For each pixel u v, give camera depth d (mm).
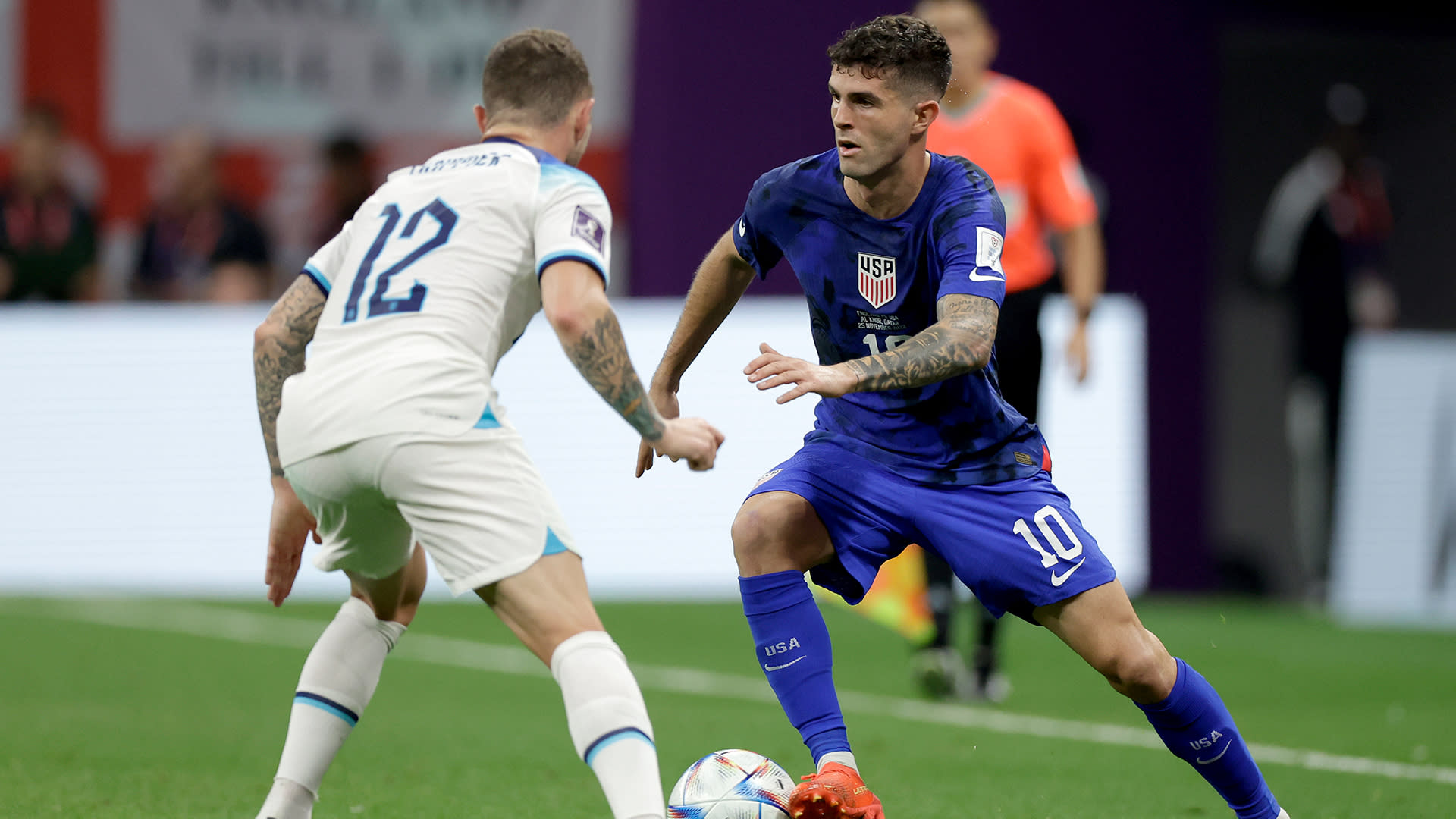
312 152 38906
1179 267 37906
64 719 20062
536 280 11352
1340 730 20344
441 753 17844
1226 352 44344
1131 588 36281
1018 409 20891
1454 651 29500
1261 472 43344
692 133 37594
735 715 21062
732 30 37531
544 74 11820
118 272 38969
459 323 10945
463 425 10711
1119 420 36000
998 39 37375
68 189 38562
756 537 12945
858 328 13086
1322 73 49812
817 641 12945
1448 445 37938
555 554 10750
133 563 35656
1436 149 49344
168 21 38531
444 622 31297
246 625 30344
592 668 10508
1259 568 42031
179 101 38750
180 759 17266
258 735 19062
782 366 11133
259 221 38969
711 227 37719
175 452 35875
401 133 38906
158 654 26500
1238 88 50094
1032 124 20953
